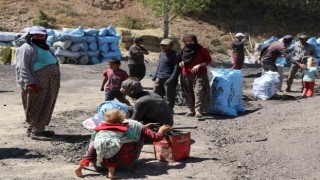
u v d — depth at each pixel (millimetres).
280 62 25172
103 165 6617
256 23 44562
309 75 14281
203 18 43625
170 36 35844
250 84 18156
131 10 42281
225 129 9742
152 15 41875
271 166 7082
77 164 7254
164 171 6902
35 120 8562
